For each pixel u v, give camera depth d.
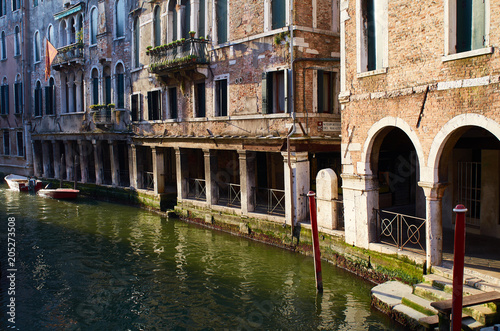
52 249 14.09
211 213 16.52
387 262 10.05
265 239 14.10
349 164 11.02
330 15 13.64
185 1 17.53
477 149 11.25
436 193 8.96
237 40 14.87
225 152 19.41
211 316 9.29
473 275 8.35
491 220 10.90
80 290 10.81
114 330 8.89
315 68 13.27
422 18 9.05
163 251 13.62
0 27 33.34
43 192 24.22
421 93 9.11
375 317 8.64
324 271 11.25
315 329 8.51
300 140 12.87
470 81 8.17
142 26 20.39
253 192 14.92
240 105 14.99
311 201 9.82
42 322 9.24
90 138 24.38
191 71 16.98
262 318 9.06
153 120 19.98
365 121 10.48
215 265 12.19
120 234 15.77
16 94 31.97
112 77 23.06
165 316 9.38
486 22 7.97
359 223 10.77
